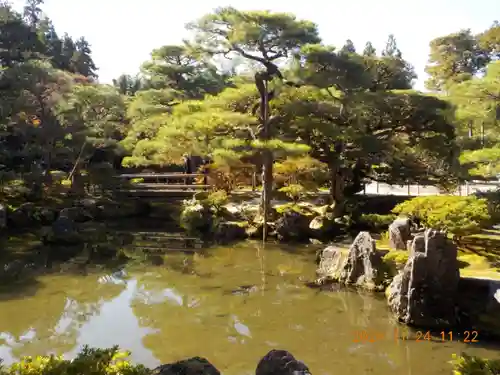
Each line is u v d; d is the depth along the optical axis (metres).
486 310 11.14
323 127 20.38
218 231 22.86
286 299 13.98
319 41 20.59
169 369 6.34
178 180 37.06
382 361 9.93
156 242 22.00
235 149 19.48
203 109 22.66
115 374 6.04
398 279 12.90
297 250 20.17
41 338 11.15
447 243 11.51
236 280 16.11
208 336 11.35
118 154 33.22
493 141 23.44
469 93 17.02
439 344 10.60
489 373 6.71
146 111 32.00
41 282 15.73
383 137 22.86
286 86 22.16
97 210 26.34
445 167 25.55
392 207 24.64
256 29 19.08
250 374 9.36
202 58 23.50
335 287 14.89
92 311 13.10
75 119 27.84
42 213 23.59
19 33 30.77
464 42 48.16
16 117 27.23
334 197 23.72
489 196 19.66
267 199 21.98
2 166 25.44
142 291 14.96
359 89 21.19
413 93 20.95
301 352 10.42
